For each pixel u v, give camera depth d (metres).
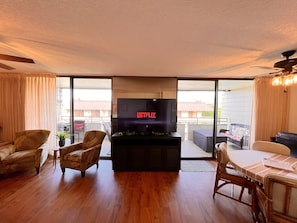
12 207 2.28
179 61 2.67
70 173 3.41
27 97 3.91
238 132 5.20
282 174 1.78
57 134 3.87
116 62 2.79
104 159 4.29
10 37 1.77
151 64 2.90
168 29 1.57
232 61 2.61
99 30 1.61
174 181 3.16
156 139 3.60
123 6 1.20
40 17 1.37
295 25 1.45
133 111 3.85
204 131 5.43
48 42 1.91
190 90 5.44
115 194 2.66
